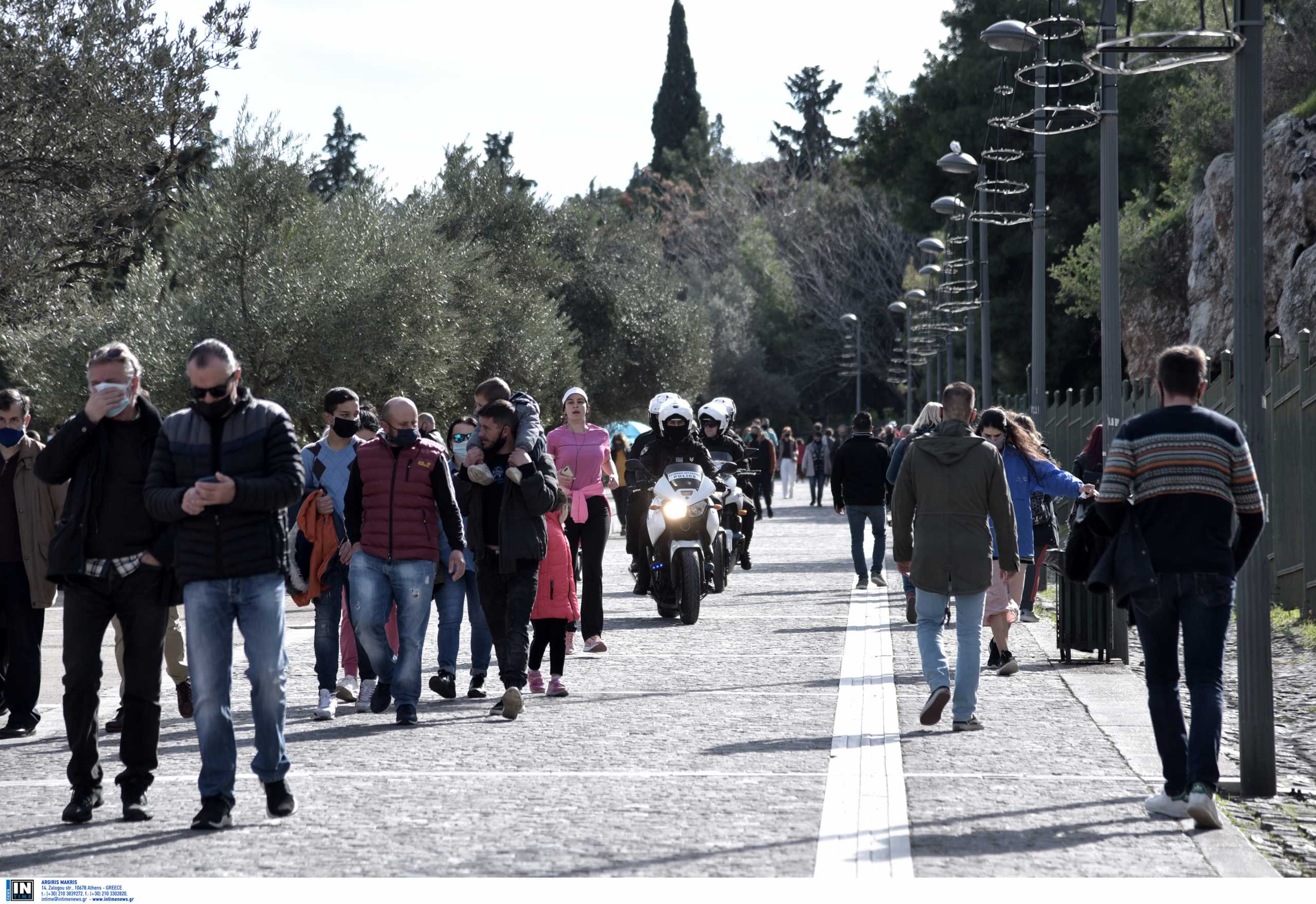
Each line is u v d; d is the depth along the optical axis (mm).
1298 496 27266
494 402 18406
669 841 11609
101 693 20562
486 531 18219
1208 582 12438
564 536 19656
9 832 12273
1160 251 68875
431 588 17688
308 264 46188
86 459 12523
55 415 43469
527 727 17062
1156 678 12602
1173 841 11578
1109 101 25188
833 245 167125
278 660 12555
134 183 35125
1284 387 28297
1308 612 26469
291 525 18141
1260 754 13586
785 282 168125
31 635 17859
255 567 12312
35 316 35688
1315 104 50875
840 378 170875
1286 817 12883
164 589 12695
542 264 69750
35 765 15641
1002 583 20734
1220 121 68875
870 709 17984
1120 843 11508
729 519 35781
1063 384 97562
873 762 14688
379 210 50625
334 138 162625
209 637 12258
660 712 17984
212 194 45688
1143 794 13211
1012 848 11367
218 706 12297
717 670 21625
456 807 12898
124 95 34625
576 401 23828
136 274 45344
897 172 100875
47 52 34000
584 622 23719
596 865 10898
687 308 85188
